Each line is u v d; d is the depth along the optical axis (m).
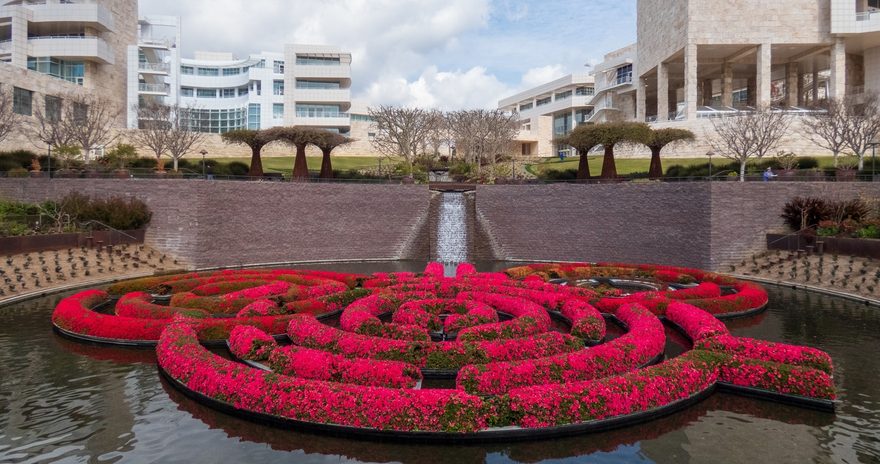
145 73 92.62
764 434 13.12
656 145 49.28
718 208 38.09
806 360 16.09
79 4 73.69
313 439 12.78
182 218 40.97
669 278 33.84
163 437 12.87
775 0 66.88
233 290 28.53
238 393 13.90
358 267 42.84
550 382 14.63
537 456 12.12
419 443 12.50
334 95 91.38
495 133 79.06
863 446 12.52
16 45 70.56
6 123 56.50
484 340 18.58
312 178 51.69
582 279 34.56
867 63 71.69
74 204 39.41
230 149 86.94
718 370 15.81
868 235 32.62
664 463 11.81
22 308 26.08
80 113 63.81
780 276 34.06
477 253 48.69
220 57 121.81
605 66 104.62
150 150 76.00
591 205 44.75
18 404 14.75
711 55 75.25
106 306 26.11
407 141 72.12
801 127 63.34
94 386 16.03
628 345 16.72
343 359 15.21
